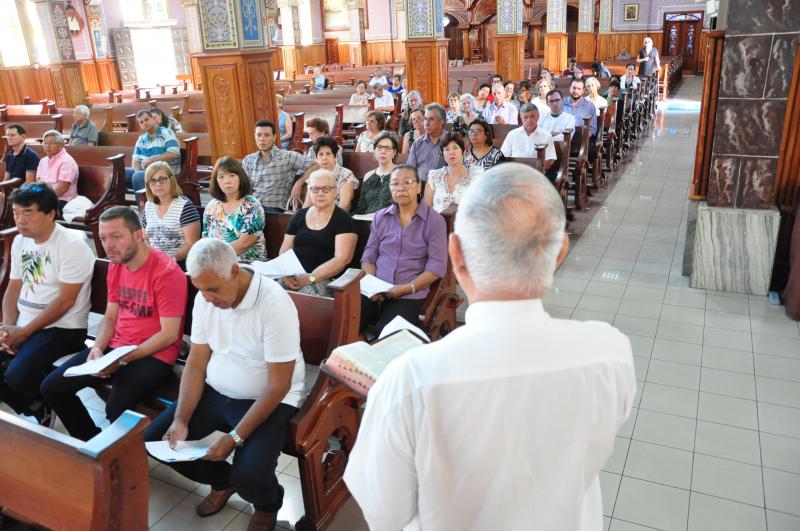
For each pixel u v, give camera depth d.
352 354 1.71
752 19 4.12
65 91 14.54
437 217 3.58
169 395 2.95
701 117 4.64
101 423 3.45
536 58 26.25
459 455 1.11
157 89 19.70
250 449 2.46
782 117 4.25
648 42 16.80
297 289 3.47
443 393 1.07
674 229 6.26
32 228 3.12
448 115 8.19
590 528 1.28
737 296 4.65
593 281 5.06
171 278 2.96
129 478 1.74
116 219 2.84
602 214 6.88
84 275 3.29
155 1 19.58
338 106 9.54
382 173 4.66
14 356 3.41
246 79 6.55
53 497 1.83
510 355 1.08
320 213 3.74
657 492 2.78
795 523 2.57
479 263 1.09
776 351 3.87
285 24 21.62
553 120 7.28
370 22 24.97
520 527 1.14
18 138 6.37
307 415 2.52
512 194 1.07
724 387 3.52
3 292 3.70
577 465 1.13
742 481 2.81
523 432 1.09
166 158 6.31
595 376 1.11
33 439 1.79
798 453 2.98
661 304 4.58
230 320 2.55
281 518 2.74
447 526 1.16
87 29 17.67
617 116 9.24
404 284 3.53
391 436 1.11
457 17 27.44
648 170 8.84
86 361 3.06
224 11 6.32
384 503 1.17
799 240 4.13
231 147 6.81
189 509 2.81
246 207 3.91
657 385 3.58
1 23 14.41
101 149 7.05
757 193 4.49
